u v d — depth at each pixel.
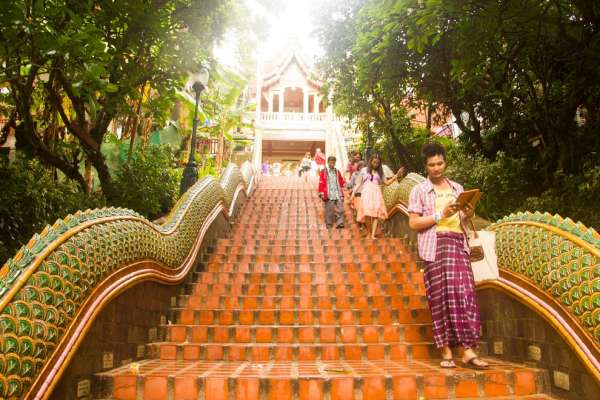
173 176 10.86
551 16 6.28
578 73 6.85
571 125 7.37
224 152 21.31
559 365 3.25
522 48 6.91
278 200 13.00
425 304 5.50
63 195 6.22
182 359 4.39
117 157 10.41
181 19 7.21
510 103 8.95
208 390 3.25
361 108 11.41
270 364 4.09
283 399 3.25
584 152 7.34
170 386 3.27
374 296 5.54
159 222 9.06
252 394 3.24
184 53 7.15
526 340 3.68
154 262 4.77
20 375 2.28
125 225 4.05
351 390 3.28
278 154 31.42
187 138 15.71
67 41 4.44
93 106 6.18
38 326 2.48
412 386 3.33
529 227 3.67
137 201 8.30
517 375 3.39
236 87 17.17
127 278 3.93
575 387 3.07
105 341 3.54
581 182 5.95
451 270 3.65
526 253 3.60
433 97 9.95
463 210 3.62
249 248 7.80
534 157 8.66
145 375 3.31
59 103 6.89
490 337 4.32
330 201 9.53
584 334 2.92
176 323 5.18
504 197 7.94
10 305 2.34
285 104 32.44
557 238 3.28
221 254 7.19
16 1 4.00
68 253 2.96
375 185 8.40
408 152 12.13
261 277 6.27
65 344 2.76
